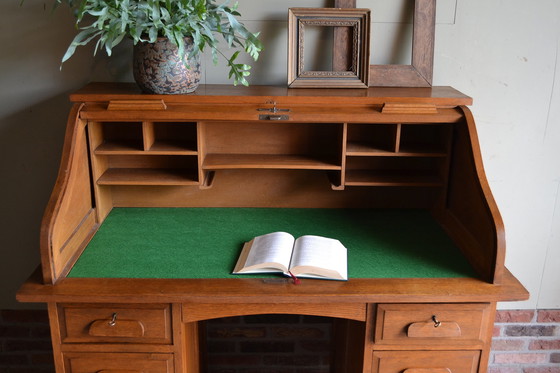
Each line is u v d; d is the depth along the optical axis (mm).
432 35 2070
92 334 1643
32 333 2504
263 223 2078
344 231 2016
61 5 2068
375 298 1603
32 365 2557
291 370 2613
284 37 2119
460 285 1650
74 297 1578
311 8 1991
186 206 2217
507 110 2238
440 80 2191
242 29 1817
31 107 2182
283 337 2559
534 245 2424
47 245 1592
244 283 1648
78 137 1812
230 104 1878
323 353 2586
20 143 2229
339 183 1995
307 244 1806
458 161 1929
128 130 2092
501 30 2139
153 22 1690
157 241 1913
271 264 1688
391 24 2117
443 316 1655
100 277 1671
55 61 2127
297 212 2186
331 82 2033
